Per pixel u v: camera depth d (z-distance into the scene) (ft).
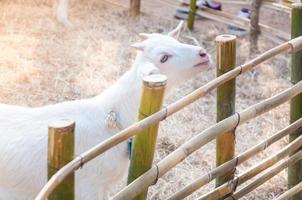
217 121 10.52
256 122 17.62
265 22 25.21
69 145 7.01
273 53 9.64
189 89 19.17
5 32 21.79
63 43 21.49
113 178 10.59
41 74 18.89
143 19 24.99
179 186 14.26
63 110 10.41
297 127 10.77
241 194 10.46
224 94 10.25
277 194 14.16
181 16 25.45
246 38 23.71
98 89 18.47
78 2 25.89
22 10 24.14
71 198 7.49
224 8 26.94
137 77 10.30
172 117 17.51
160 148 15.85
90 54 20.84
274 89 19.72
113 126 10.32
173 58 10.44
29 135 10.11
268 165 10.57
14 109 10.48
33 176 10.12
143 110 7.81
